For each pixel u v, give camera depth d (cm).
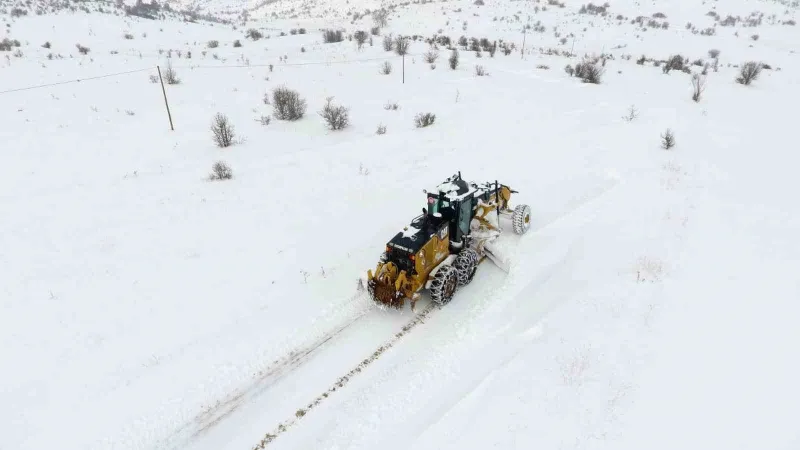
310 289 897
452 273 829
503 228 1096
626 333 656
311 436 602
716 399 527
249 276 943
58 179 1468
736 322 659
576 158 1518
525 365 636
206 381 686
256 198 1309
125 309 846
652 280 788
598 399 548
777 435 473
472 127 1936
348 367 712
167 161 1638
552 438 509
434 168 1477
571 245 991
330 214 1195
